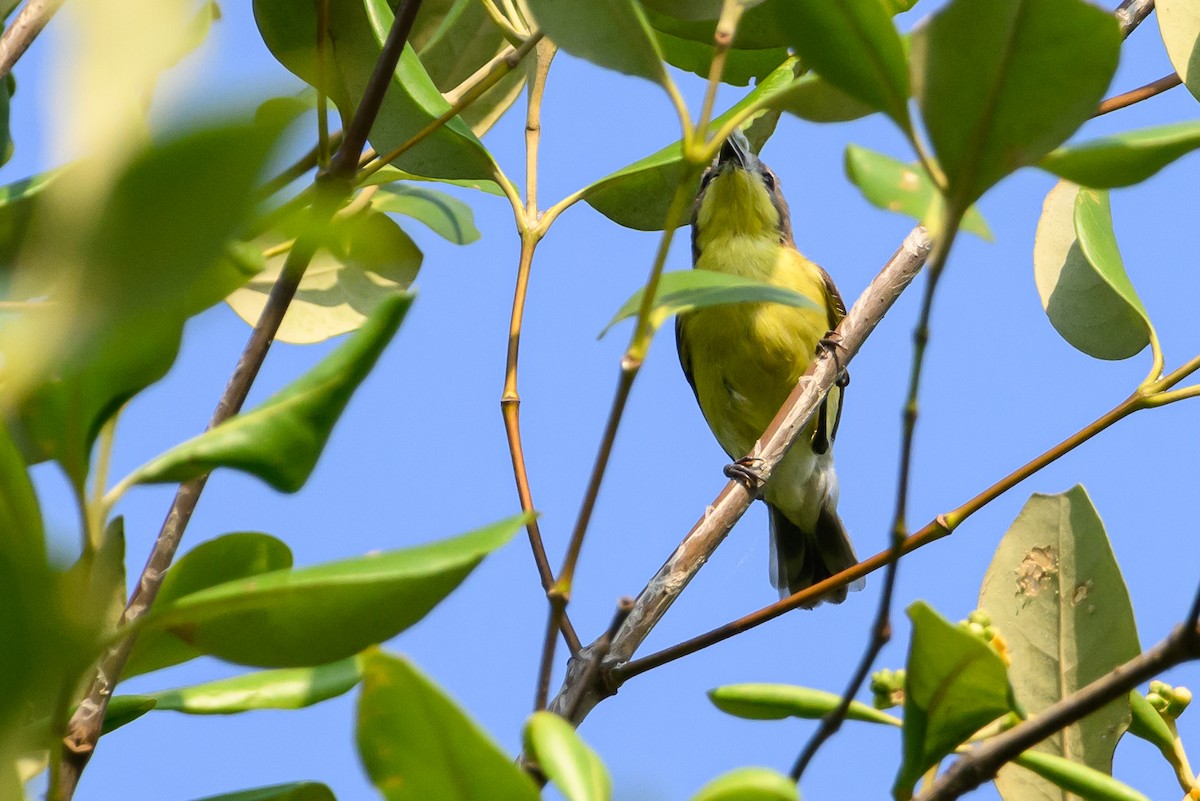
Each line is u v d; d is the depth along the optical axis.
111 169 1.31
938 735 3.44
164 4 1.30
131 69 1.28
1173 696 4.68
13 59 5.36
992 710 3.38
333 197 4.32
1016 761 3.95
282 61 5.68
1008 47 2.62
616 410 3.29
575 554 3.36
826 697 4.11
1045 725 3.28
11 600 1.73
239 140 1.32
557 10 3.32
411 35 7.16
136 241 1.35
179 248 1.37
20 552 1.75
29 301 1.48
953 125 2.70
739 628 5.39
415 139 5.04
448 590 2.74
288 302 4.36
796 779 3.30
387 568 2.61
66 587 1.86
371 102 4.32
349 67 5.68
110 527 3.62
